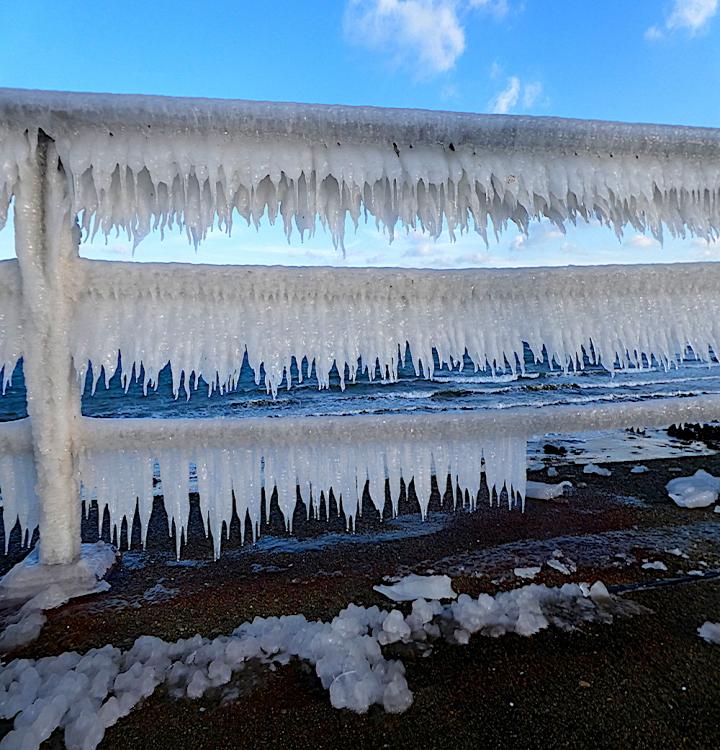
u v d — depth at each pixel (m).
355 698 1.39
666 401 2.20
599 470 3.93
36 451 1.90
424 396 14.58
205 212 1.78
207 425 1.92
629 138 1.97
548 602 1.91
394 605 1.94
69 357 1.84
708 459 4.39
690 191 2.06
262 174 1.76
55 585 1.94
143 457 1.94
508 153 1.93
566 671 1.53
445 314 1.98
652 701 1.40
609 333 2.06
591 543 2.52
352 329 1.91
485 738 1.28
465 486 2.10
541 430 2.11
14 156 1.67
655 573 2.19
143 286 1.80
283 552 2.45
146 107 1.66
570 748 1.25
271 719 1.34
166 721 1.34
